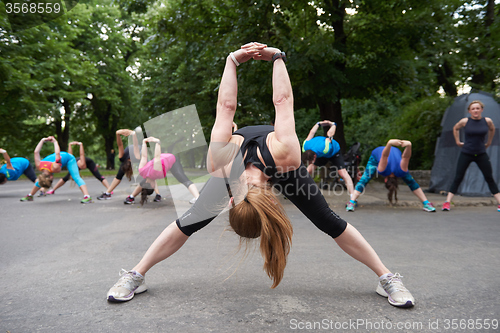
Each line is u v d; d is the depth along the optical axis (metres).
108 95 22.19
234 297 2.26
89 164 7.95
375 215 5.74
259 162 1.93
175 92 16.05
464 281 2.54
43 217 5.52
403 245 3.63
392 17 10.12
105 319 1.95
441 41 9.82
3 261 3.11
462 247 3.55
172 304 2.16
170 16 10.18
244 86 9.31
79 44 22.28
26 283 2.54
